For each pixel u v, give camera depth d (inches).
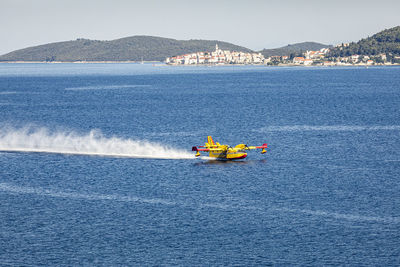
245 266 2375.7
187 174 3946.9
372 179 3779.5
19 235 2726.4
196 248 2554.1
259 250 2529.5
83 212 3065.9
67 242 2632.9
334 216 2965.1
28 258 2464.3
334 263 2397.9
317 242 2613.2
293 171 4035.4
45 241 2650.1
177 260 2434.8
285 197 3326.8
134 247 2571.4
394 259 2431.1
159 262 2417.6
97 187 3612.2
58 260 2444.6
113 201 3272.6
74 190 3540.8
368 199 3277.6
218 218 2942.9
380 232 2726.4
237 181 3732.8
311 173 3966.5
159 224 2859.3
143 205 3184.1
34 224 2876.5
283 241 2625.5
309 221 2888.8
